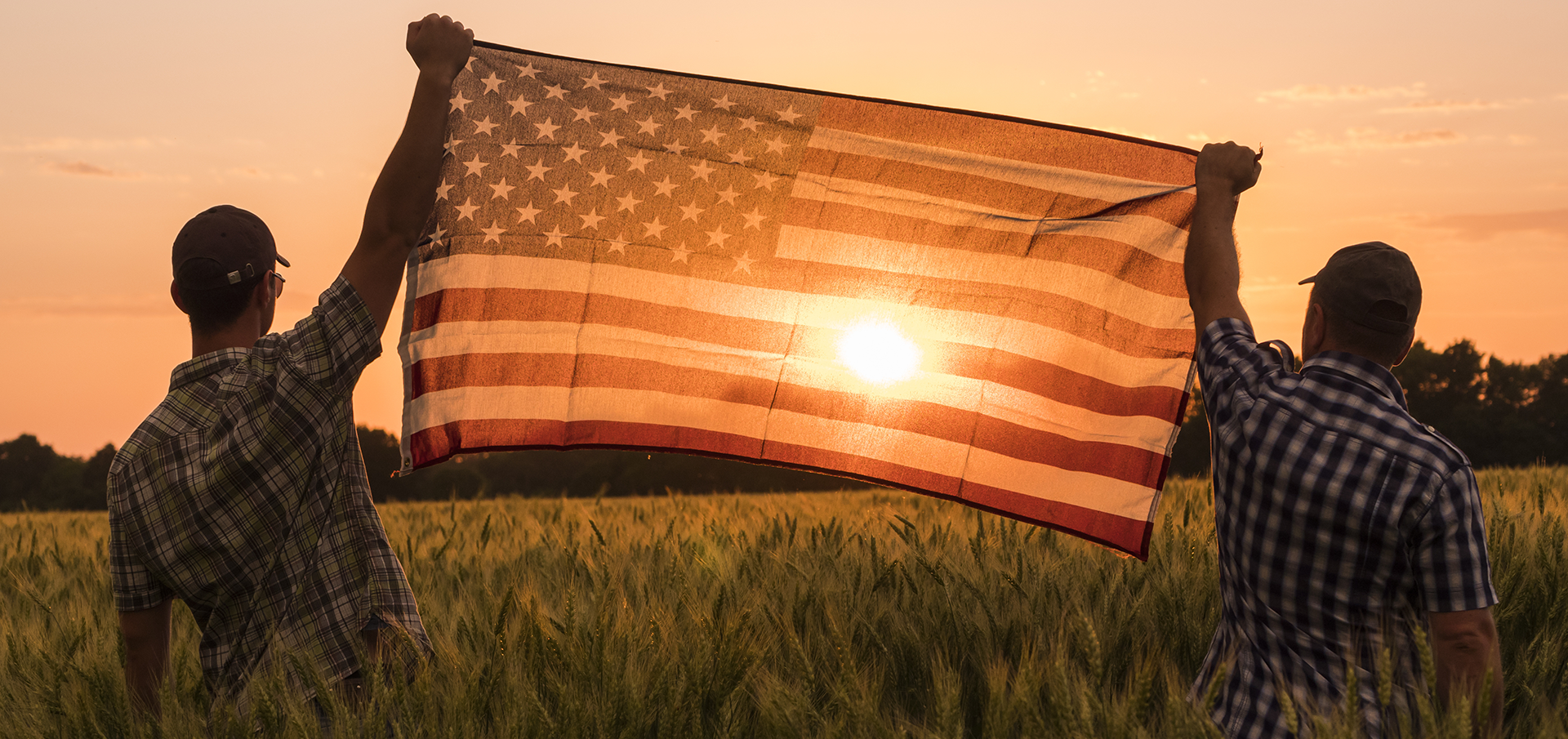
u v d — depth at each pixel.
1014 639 3.05
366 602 2.30
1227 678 2.18
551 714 2.40
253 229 2.28
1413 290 2.03
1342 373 2.06
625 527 7.09
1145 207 2.91
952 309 3.02
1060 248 2.98
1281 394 2.08
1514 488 7.02
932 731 2.29
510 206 2.95
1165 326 2.93
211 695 2.26
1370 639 1.97
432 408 2.91
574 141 2.96
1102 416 2.98
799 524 6.33
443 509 10.92
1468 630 1.88
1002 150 2.96
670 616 2.99
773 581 3.77
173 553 2.13
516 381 2.95
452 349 2.93
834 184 3.00
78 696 2.47
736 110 2.99
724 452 3.02
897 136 2.98
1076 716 2.08
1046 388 3.01
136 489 2.14
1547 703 2.40
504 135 2.95
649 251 3.00
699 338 3.02
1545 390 73.75
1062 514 3.00
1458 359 75.31
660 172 2.99
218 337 2.27
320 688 2.13
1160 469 2.92
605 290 2.98
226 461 2.12
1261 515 2.06
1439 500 1.89
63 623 3.61
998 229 2.99
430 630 3.20
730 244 3.01
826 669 2.75
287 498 2.18
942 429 3.04
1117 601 3.31
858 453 3.05
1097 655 2.04
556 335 2.98
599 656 2.51
